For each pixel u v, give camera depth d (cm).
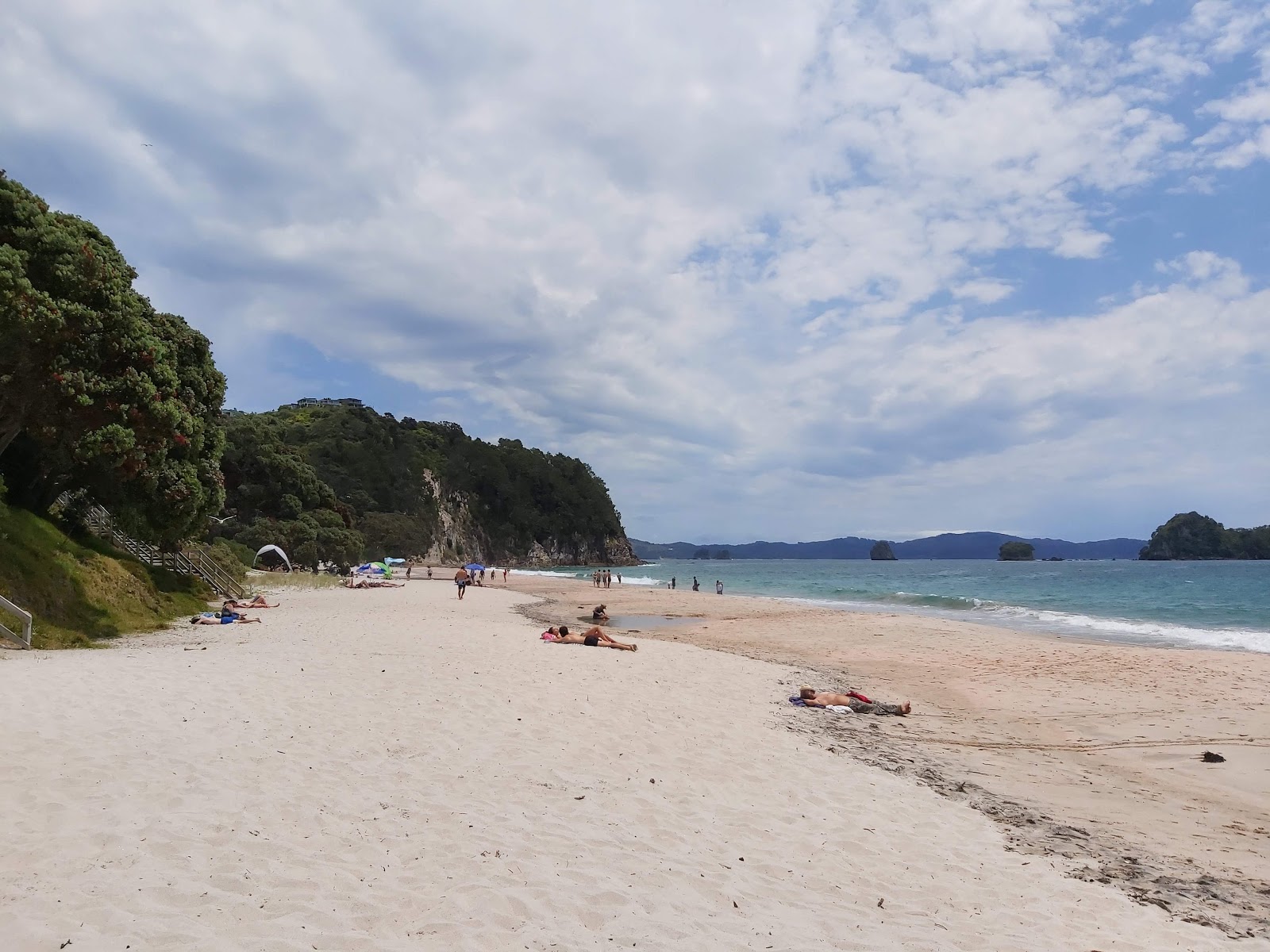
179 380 2458
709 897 519
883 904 536
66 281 1634
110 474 1916
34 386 1642
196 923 429
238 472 6569
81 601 1825
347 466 13100
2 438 1794
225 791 647
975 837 696
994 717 1308
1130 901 579
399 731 883
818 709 1263
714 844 621
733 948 448
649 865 564
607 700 1155
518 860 550
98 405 1723
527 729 935
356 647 1612
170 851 523
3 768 650
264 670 1236
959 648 2259
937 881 583
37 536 1903
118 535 2728
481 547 15900
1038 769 989
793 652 2169
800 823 690
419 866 530
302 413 14712
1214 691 1541
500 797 688
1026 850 674
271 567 5806
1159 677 1717
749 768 853
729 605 4272
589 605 4200
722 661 1764
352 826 595
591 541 19200
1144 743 1137
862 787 821
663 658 1731
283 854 534
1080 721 1279
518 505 17338
